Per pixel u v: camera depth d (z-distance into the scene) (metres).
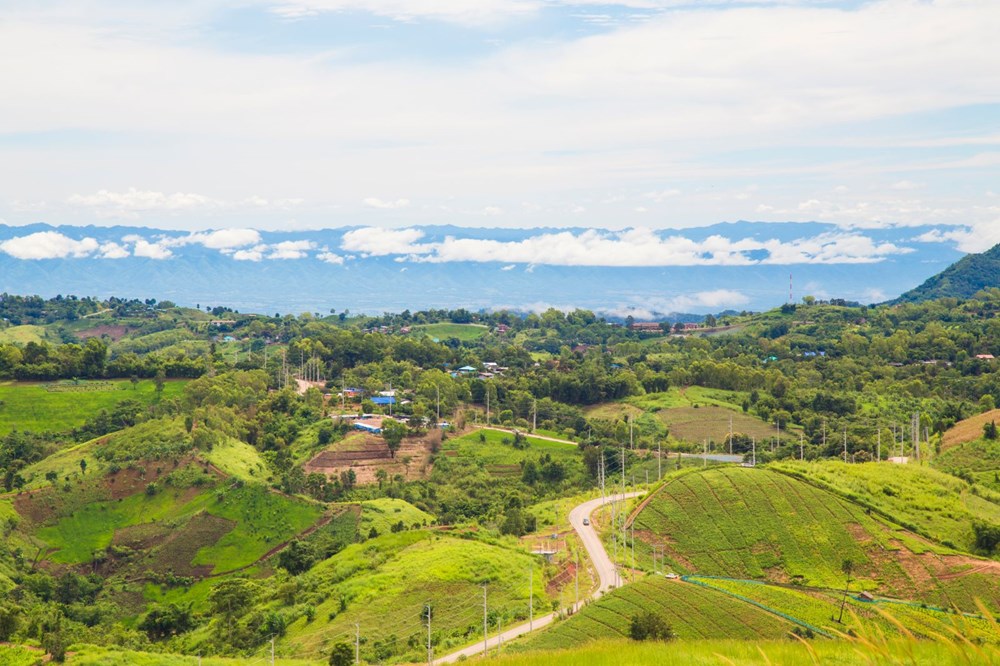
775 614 121.69
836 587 143.12
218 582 166.62
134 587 169.75
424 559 149.88
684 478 182.38
